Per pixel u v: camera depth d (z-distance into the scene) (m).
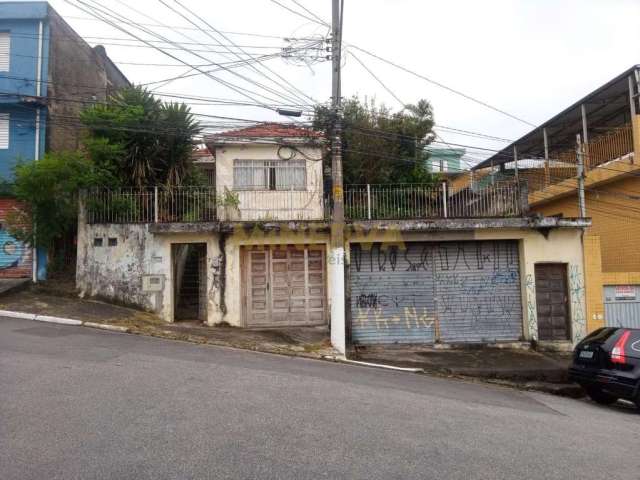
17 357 8.18
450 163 23.22
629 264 16.33
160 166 15.47
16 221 14.21
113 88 21.42
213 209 14.64
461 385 9.90
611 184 17.20
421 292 14.25
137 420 5.45
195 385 7.09
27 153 15.55
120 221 14.16
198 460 4.47
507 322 14.29
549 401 9.34
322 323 14.28
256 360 9.77
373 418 6.13
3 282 14.31
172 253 14.04
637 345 9.27
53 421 5.32
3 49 15.82
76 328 11.38
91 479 4.02
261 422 5.63
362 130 18.36
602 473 4.84
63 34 17.12
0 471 4.11
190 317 14.60
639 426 7.66
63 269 14.94
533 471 4.73
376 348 13.74
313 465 4.50
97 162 14.46
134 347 9.83
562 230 14.12
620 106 17.98
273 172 15.80
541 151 22.45
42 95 15.77
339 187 12.34
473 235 13.99
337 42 12.12
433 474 4.47
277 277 14.34
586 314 13.98
